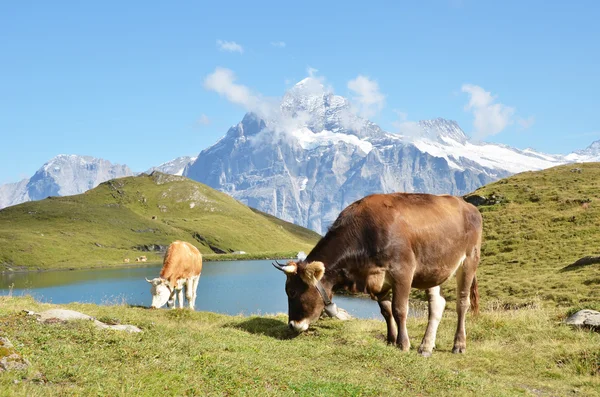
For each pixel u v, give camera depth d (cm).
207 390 796
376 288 1238
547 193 7050
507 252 5244
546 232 5562
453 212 1311
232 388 815
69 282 9819
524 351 1357
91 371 810
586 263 4000
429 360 1179
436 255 1258
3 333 999
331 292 1309
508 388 1059
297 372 964
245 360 986
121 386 756
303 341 1374
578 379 1153
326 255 1271
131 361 898
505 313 1836
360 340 1412
